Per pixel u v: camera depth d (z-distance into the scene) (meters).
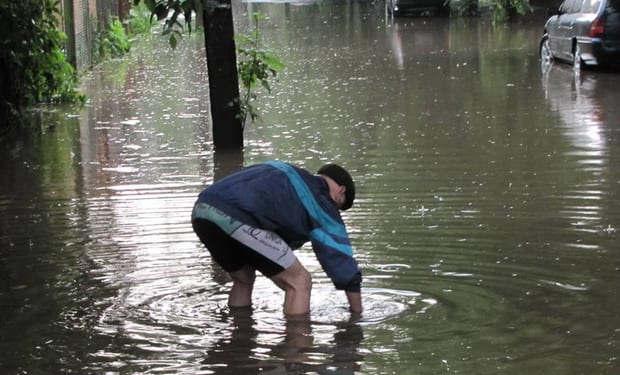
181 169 14.47
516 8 40.91
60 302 8.59
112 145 16.77
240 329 7.77
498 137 15.92
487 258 9.43
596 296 8.29
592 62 24.02
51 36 20.56
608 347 7.18
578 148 14.72
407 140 15.98
